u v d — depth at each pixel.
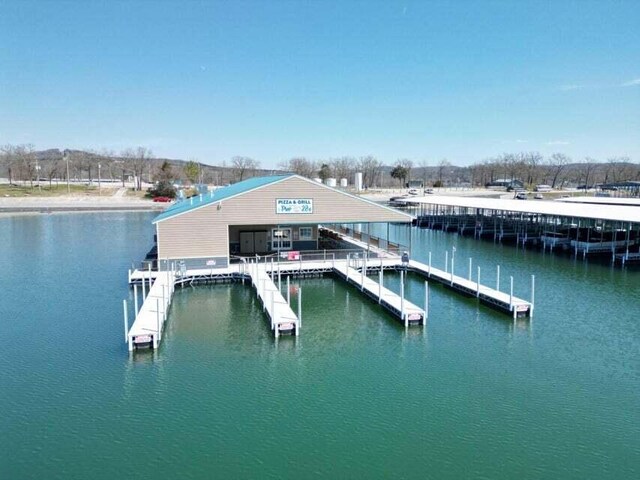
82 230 56.25
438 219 64.50
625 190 101.44
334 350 19.22
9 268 34.59
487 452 12.60
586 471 11.89
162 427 13.76
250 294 27.11
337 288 28.58
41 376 16.89
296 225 35.22
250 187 32.22
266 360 18.25
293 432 13.51
